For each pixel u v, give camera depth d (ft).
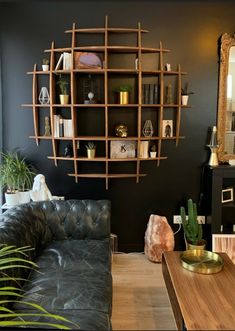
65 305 5.88
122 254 11.64
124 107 11.19
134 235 11.91
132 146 11.19
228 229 11.82
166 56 11.15
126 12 10.91
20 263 6.75
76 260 7.64
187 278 6.88
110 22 10.91
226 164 11.18
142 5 10.91
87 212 9.25
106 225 9.21
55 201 9.46
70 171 11.62
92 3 10.84
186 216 11.39
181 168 11.69
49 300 6.01
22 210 8.58
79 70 10.28
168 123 11.30
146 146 11.09
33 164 11.60
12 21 10.94
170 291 7.14
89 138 10.65
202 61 11.23
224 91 11.23
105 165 11.52
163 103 11.04
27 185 11.14
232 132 11.44
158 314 7.91
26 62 11.11
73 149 10.95
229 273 7.11
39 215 8.98
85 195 11.75
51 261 7.64
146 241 11.21
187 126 11.51
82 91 11.17
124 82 11.18
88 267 7.32
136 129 11.36
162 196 11.79
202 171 11.70
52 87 10.70
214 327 5.33
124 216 11.84
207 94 11.39
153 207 11.82
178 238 11.91
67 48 10.46
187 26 11.07
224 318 5.57
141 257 11.34
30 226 8.25
